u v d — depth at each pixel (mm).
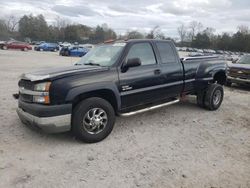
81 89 4402
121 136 5035
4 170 3656
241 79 11477
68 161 3980
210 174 3758
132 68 5164
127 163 3988
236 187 3471
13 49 41750
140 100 5395
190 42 93312
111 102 5027
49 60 24281
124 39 5664
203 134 5344
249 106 8047
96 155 4207
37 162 3916
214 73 7172
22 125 5367
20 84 4742
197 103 7273
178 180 3578
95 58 5465
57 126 4273
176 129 5562
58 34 96750
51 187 3318
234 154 4449
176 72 6078
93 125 4602
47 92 4211
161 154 4332
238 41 85125
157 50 5758
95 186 3375
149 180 3553
